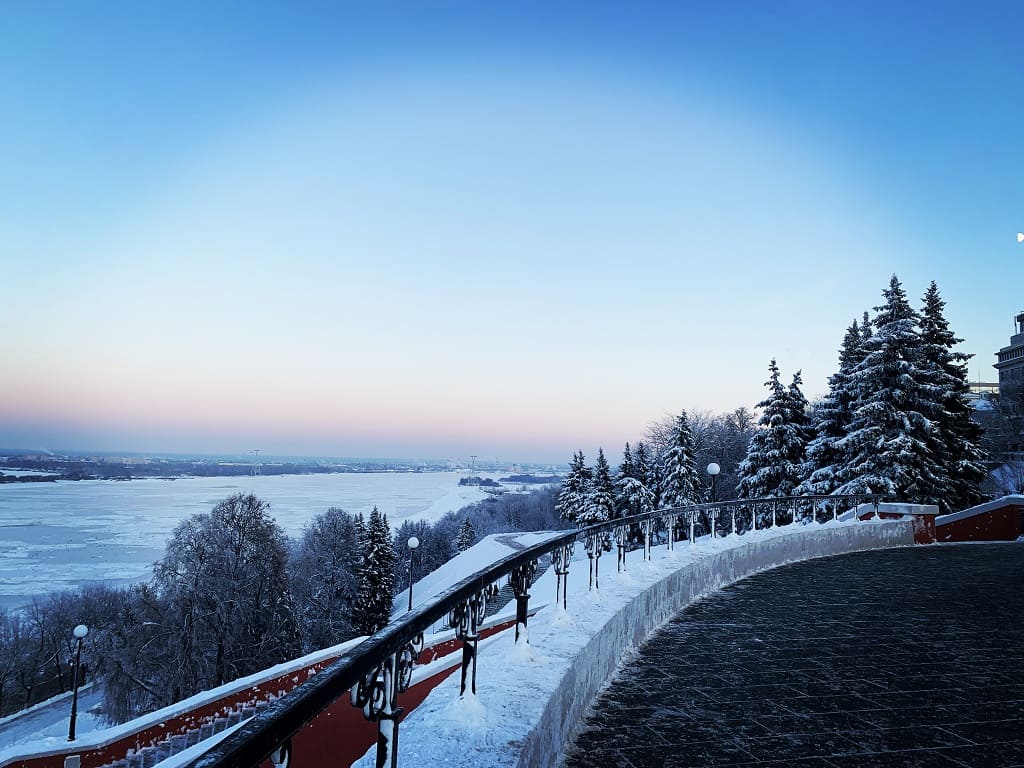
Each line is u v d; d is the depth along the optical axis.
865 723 3.89
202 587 34.25
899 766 3.28
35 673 55.72
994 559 12.79
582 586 15.50
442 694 3.13
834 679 4.82
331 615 53.72
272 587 38.47
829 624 6.75
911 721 3.93
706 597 8.35
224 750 0.94
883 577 10.21
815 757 3.38
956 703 4.28
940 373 25.56
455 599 2.45
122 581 85.31
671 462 44.75
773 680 4.79
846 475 25.86
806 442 35.66
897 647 5.80
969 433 28.36
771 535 11.65
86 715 43.03
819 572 10.78
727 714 4.05
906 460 23.75
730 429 60.59
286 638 38.81
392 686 1.85
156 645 33.16
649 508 50.62
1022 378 42.12
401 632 1.85
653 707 4.17
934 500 23.95
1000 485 37.81
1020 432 39.09
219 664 33.91
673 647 5.79
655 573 7.21
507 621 14.78
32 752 13.22
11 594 77.50
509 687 3.25
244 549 37.12
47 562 105.44
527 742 2.61
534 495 159.12
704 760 3.34
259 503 39.56
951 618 7.09
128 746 13.96
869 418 24.66
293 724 1.16
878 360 25.23
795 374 36.53
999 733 3.74
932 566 11.66
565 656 3.85
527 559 3.78
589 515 55.62
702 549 9.51
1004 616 7.22
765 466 35.09
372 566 55.44
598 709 4.12
